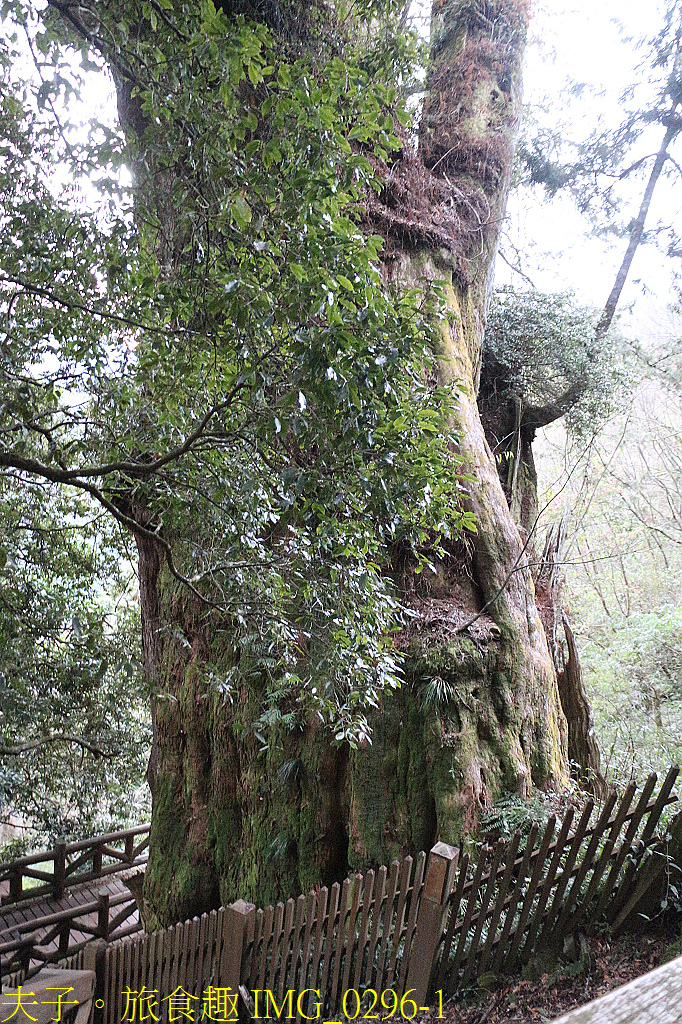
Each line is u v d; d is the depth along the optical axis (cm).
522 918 398
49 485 578
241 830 638
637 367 1059
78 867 916
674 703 901
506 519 645
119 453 435
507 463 927
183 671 709
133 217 351
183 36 304
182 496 424
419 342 298
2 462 385
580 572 1314
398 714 559
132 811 1085
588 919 407
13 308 399
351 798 562
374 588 415
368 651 441
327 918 416
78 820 1039
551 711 632
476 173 806
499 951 401
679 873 398
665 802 397
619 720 903
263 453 360
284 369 314
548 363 923
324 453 316
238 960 430
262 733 614
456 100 825
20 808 1001
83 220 359
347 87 317
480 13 848
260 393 293
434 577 607
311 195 263
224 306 256
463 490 609
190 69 297
